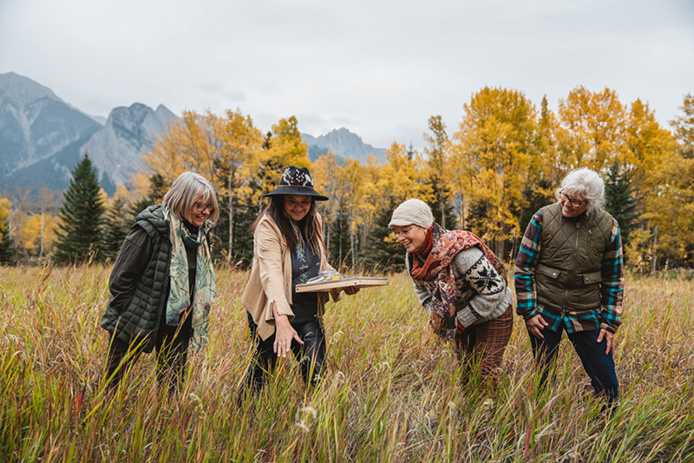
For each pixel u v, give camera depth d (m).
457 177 23.06
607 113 28.00
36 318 2.48
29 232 59.91
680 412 2.28
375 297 4.72
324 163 39.94
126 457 1.51
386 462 1.63
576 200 2.46
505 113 22.16
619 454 1.92
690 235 21.89
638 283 8.60
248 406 1.91
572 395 2.37
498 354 2.50
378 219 26.38
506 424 2.08
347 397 1.99
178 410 1.74
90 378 2.04
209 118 26.91
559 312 2.63
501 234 21.03
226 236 27.22
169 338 2.39
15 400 1.63
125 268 2.12
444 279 2.38
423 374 2.73
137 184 39.12
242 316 3.48
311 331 2.40
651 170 25.52
